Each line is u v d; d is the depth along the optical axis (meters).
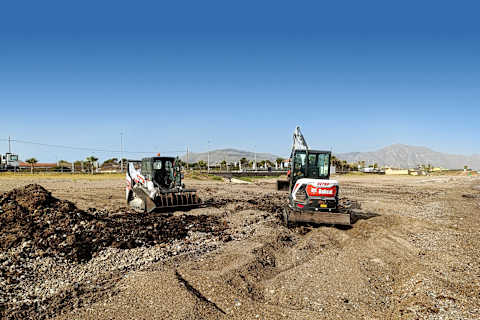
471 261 8.62
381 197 25.59
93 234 9.77
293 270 8.00
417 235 11.74
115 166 67.62
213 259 8.52
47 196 11.71
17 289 6.48
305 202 12.11
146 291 6.31
